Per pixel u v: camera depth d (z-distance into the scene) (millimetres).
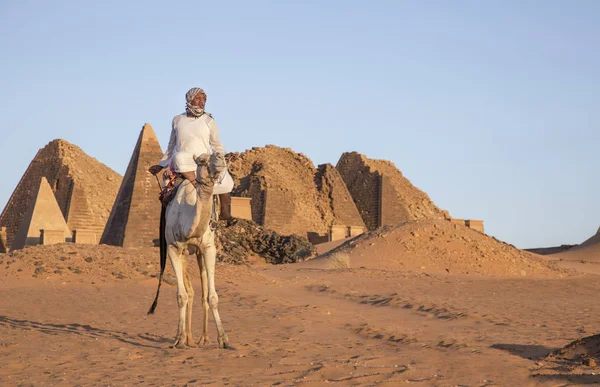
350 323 13078
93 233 60000
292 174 118438
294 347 10016
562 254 58844
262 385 7215
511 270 35094
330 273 28672
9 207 107375
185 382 7422
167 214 10000
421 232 38938
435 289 21594
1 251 94688
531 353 8992
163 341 10875
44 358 9109
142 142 56094
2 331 11781
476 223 77938
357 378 7449
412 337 10750
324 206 115062
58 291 20234
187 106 10328
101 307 16234
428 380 7285
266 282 23109
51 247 25797
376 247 37562
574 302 17672
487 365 8055
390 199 123375
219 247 50094
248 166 114125
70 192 97812
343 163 132000
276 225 104750
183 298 10016
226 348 9875
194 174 9977
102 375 7934
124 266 24047
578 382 6914
